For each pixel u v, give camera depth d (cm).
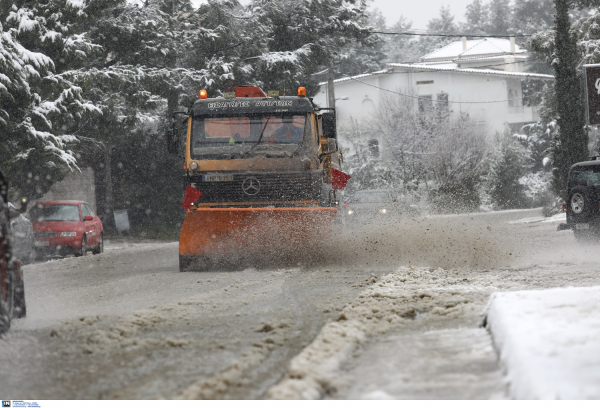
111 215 4516
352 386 554
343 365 630
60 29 3297
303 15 5322
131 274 1750
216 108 1836
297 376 571
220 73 4531
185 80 4525
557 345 548
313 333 809
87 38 3494
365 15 5447
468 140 6669
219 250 1705
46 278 1762
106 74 3828
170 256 2447
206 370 645
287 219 1698
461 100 8675
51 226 2617
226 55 4850
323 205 1841
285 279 1405
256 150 1797
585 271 1330
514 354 536
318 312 958
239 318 929
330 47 5459
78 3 3356
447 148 6581
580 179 2144
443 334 732
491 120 8650
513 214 5225
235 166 1794
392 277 1298
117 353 732
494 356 612
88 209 2898
